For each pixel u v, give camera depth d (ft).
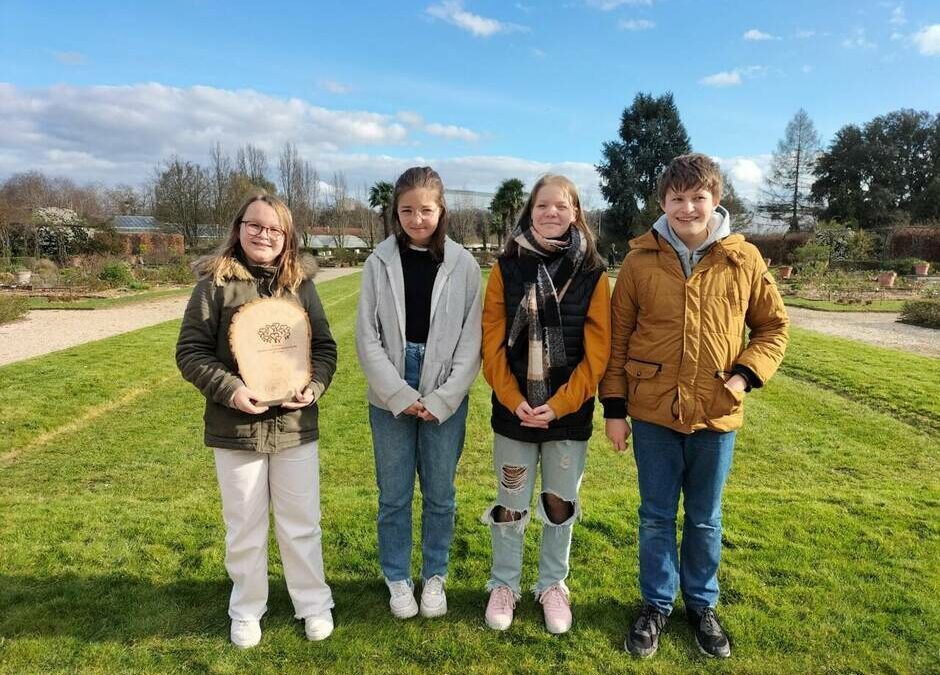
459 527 10.82
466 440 19.22
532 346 7.32
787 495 12.57
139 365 27.66
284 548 7.66
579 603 8.45
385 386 7.30
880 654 7.32
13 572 8.96
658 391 7.28
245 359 6.98
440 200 7.48
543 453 7.77
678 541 10.24
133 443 18.22
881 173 150.20
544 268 7.39
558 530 7.92
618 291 7.72
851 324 48.52
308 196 195.52
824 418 21.09
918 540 10.27
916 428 20.03
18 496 13.67
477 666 7.15
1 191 142.41
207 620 7.90
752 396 24.02
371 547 9.96
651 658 7.30
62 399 21.76
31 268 84.28
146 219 175.01
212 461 16.70
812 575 9.05
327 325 8.13
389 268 7.55
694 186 6.95
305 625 7.68
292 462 7.45
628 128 146.51
